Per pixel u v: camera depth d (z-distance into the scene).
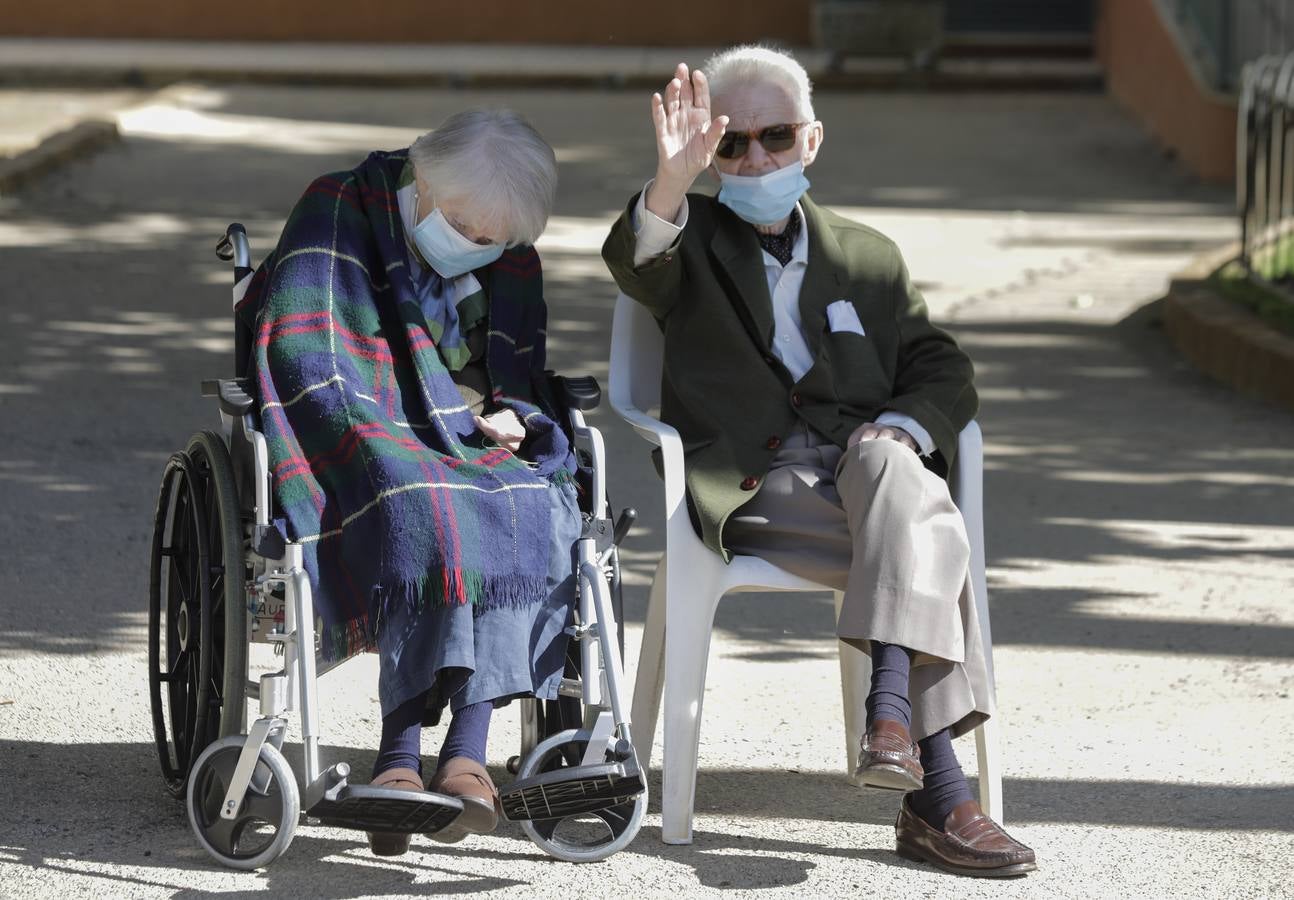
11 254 26.86
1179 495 17.33
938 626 8.91
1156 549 15.49
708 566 9.55
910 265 29.27
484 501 8.88
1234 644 12.94
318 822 9.46
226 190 33.00
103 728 10.74
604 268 28.06
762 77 10.11
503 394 9.74
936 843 8.98
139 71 49.19
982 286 27.94
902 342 10.55
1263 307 23.62
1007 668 12.41
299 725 11.09
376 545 8.77
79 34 55.59
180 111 42.34
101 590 13.35
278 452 8.89
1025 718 11.42
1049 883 8.83
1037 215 34.16
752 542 9.87
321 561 8.83
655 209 9.79
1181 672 12.32
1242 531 16.08
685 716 9.41
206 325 23.30
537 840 8.98
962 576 9.08
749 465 9.93
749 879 8.85
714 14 55.78
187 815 9.45
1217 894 8.69
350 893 8.51
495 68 50.88
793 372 10.31
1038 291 27.72
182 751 9.69
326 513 8.91
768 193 10.12
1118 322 25.80
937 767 9.08
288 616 8.57
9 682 11.42
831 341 10.39
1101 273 29.09
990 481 17.83
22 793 9.66
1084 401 21.39
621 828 9.09
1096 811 9.82
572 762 9.32
